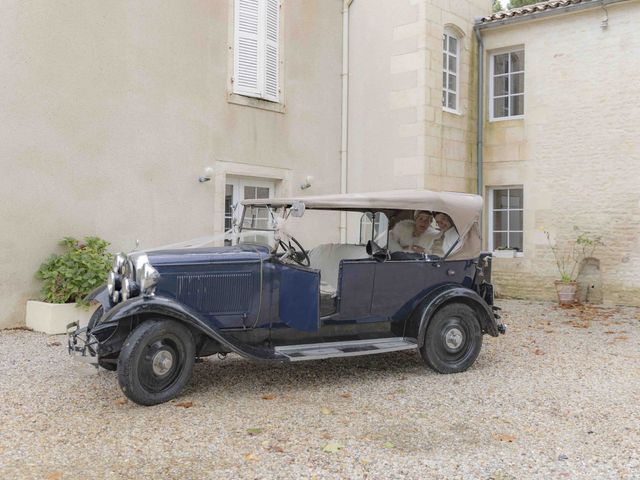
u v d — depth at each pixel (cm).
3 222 712
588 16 1055
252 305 505
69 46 765
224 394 490
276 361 489
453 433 403
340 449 372
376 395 493
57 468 342
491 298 615
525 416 439
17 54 720
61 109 759
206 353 499
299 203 511
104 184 801
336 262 589
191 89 894
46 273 719
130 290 471
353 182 1109
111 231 809
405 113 1035
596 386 519
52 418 425
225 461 354
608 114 1038
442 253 581
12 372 542
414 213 580
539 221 1109
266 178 1014
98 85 793
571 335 763
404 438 393
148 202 846
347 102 1123
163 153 862
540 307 1021
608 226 1038
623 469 344
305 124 1056
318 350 522
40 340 670
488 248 1176
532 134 1118
